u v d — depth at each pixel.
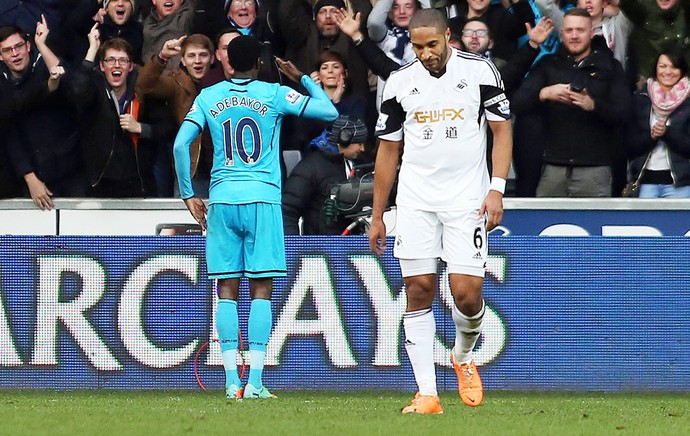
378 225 18.81
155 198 32.91
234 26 33.81
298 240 26.12
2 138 32.50
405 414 17.77
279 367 26.06
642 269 26.36
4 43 31.95
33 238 26.27
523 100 32.47
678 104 32.34
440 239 18.30
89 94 32.12
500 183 17.94
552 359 26.25
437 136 17.88
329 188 30.83
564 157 32.34
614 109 32.06
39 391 26.09
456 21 33.66
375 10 33.47
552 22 33.34
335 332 26.08
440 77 17.83
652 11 32.84
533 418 17.62
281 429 15.55
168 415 17.80
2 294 26.23
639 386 26.33
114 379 26.19
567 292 26.28
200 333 26.14
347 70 33.06
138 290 26.20
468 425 16.12
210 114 22.78
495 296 26.25
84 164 32.84
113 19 33.62
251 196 22.61
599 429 16.08
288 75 33.19
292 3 33.47
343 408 19.67
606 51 32.50
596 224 32.19
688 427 16.73
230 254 22.83
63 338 26.22
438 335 25.91
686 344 26.38
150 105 32.91
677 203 31.98
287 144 33.31
